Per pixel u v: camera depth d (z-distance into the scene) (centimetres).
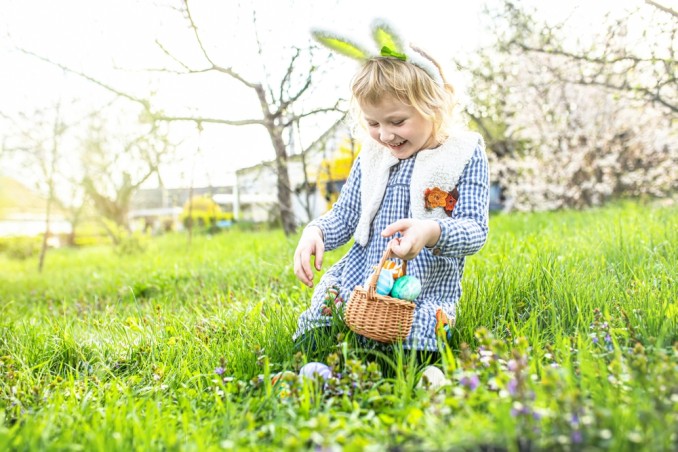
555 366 184
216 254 728
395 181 270
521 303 281
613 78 845
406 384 193
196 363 253
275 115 714
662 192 1092
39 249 1375
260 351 233
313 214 854
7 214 1902
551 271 310
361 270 274
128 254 1004
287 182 750
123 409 193
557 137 1090
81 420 189
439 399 174
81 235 1825
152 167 1095
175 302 454
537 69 983
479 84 1130
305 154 805
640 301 254
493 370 178
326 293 260
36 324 379
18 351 302
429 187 260
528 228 659
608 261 364
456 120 279
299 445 145
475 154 264
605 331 218
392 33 247
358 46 256
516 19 862
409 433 155
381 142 262
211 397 213
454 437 141
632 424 145
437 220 236
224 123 708
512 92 1072
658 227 456
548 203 1138
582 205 1106
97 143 1213
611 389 167
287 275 454
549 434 143
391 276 232
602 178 1101
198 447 158
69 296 580
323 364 218
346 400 182
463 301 275
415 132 254
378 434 159
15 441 169
